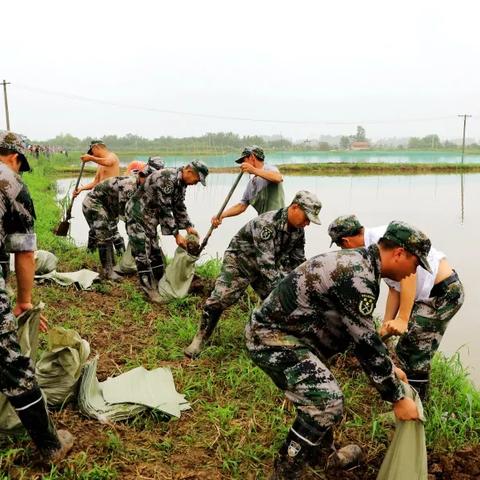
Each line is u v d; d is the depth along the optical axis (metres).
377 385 3.06
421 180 32.91
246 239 4.99
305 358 3.17
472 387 4.88
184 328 5.69
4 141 3.43
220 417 3.96
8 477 3.12
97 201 7.30
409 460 3.13
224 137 107.75
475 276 8.92
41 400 3.17
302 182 30.62
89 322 5.67
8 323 3.05
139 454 3.48
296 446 3.12
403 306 4.00
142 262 6.61
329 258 3.08
